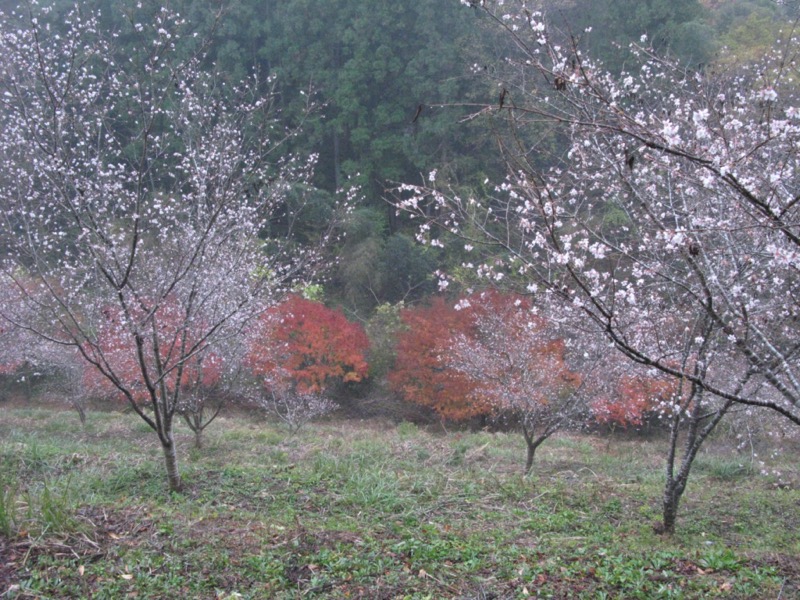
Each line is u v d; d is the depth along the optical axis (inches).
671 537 293.7
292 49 909.2
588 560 224.2
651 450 572.7
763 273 236.4
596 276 226.5
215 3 562.6
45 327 459.2
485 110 158.4
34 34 274.4
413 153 933.2
